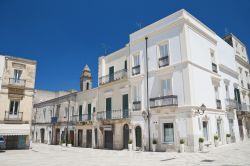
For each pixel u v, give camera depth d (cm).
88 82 3931
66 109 3472
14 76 2545
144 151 1936
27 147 2488
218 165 1013
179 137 1752
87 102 2980
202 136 1756
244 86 2888
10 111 2461
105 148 2520
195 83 1836
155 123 1964
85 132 2930
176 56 1920
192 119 1694
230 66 2581
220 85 2238
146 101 2100
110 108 2545
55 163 1302
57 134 3666
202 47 2067
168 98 1856
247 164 1008
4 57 2502
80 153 1983
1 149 2372
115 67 2658
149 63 2153
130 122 2209
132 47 2383
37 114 4519
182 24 1911
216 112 2033
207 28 2244
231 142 2189
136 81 2247
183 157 1371
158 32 2122
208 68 2084
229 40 2853
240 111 2464
